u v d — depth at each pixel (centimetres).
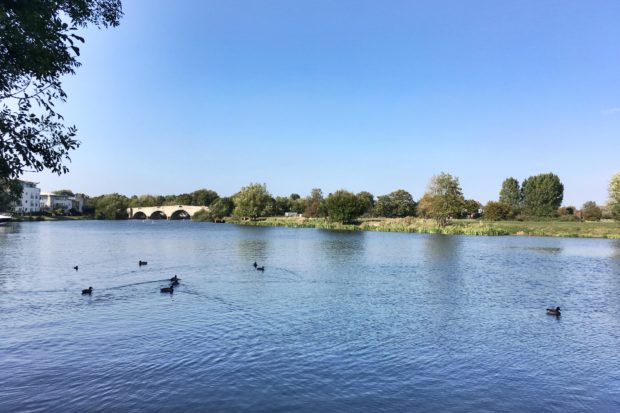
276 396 1430
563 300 2973
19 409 1324
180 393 1441
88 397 1406
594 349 1961
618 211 9694
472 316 2506
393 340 2036
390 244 7456
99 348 1867
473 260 5184
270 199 17012
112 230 11850
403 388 1517
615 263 4981
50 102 1007
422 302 2845
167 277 3709
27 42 948
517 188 19762
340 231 11712
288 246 6906
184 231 11550
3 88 959
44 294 2956
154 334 2066
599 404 1430
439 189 11681
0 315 2392
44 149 991
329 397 1434
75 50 1009
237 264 4612
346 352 1859
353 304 2756
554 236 9769
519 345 2003
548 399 1459
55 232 10456
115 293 3009
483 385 1559
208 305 2670
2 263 4544
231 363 1709
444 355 1853
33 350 1836
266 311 2538
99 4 1191
